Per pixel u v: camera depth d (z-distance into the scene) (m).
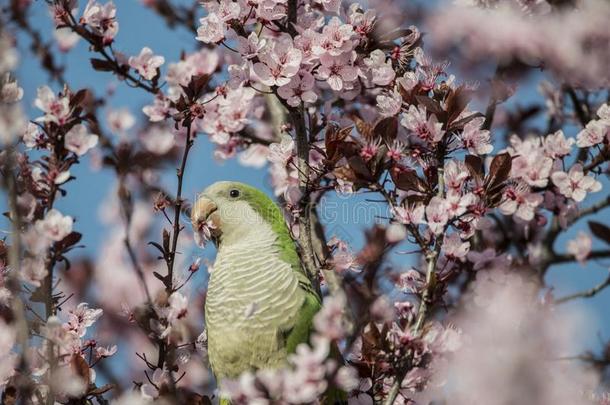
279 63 10.21
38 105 10.02
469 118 9.98
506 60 12.16
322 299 11.81
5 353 9.80
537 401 8.78
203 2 11.23
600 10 12.28
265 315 10.95
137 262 11.91
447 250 9.88
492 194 9.96
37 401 9.88
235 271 11.27
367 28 10.62
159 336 10.31
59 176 9.93
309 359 8.18
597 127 11.12
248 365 11.03
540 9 12.20
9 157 9.43
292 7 10.86
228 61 13.98
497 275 11.10
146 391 10.17
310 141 11.43
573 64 12.16
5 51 10.05
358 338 11.07
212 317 11.23
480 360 8.88
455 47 11.75
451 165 9.90
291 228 11.98
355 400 10.02
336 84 10.38
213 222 11.74
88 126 14.41
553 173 11.30
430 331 9.32
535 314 9.33
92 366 10.17
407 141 10.67
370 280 12.30
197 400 10.14
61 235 9.67
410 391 9.84
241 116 12.70
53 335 9.38
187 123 10.38
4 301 9.91
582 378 10.37
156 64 12.27
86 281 12.79
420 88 10.35
